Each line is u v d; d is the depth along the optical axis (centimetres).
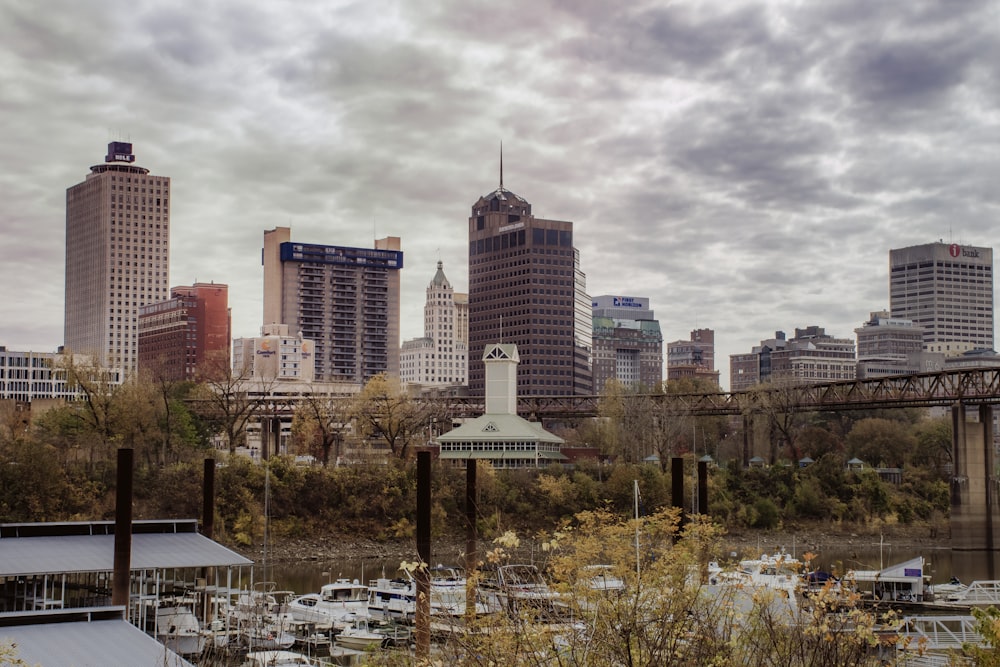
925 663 7106
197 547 9656
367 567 16775
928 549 19812
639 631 3747
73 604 9506
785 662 3716
